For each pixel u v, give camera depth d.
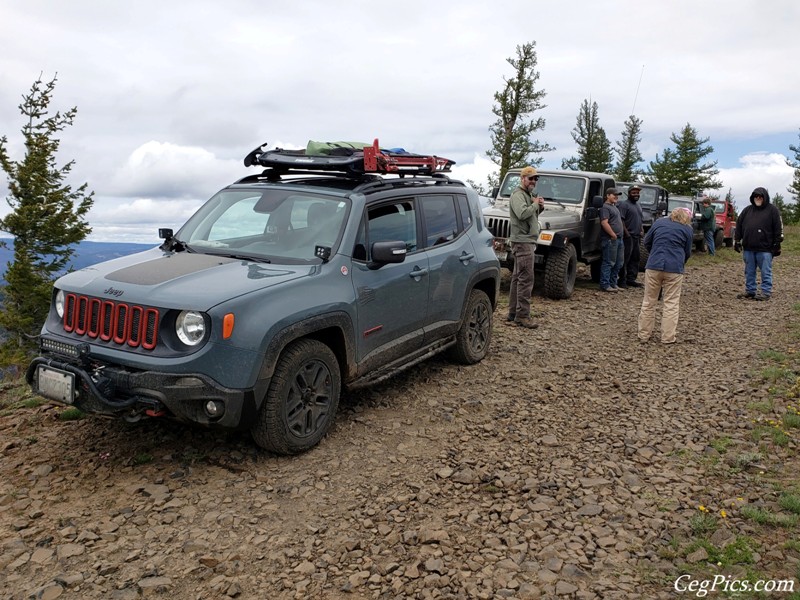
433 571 3.21
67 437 4.71
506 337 8.22
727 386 6.32
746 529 3.57
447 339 6.43
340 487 4.10
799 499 3.83
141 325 3.96
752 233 11.72
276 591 3.06
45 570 3.18
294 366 4.31
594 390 6.24
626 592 3.04
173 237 5.31
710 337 8.59
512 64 25.30
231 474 4.20
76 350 4.11
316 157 5.29
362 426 5.11
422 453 4.67
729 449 4.76
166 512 3.73
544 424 5.29
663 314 8.27
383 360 5.32
